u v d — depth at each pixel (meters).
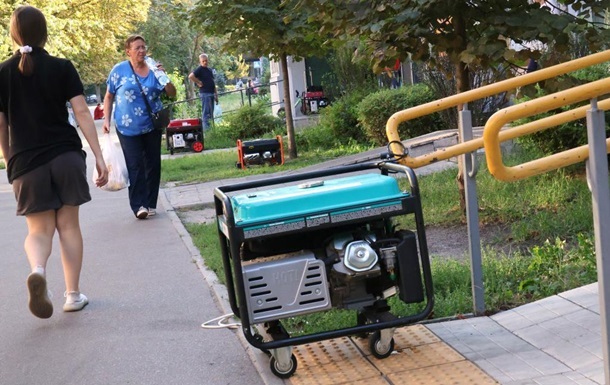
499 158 4.21
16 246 9.50
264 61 48.72
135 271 7.76
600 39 7.74
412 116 5.34
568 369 4.48
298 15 13.94
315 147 18.44
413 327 5.36
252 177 14.20
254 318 4.46
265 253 4.72
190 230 9.59
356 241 4.57
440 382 4.42
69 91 6.23
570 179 9.28
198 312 6.27
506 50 7.54
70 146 6.21
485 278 6.22
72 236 6.40
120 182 9.55
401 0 7.85
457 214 8.87
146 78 10.43
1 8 28.95
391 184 4.60
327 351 5.03
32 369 5.27
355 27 8.13
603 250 3.80
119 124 10.45
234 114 23.88
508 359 4.71
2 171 20.20
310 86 23.58
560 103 3.93
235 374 4.93
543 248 6.61
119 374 5.07
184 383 4.85
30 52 6.08
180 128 21.20
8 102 6.09
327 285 4.53
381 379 4.54
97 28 38.72
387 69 8.52
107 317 6.29
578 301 5.48
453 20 8.16
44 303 5.80
